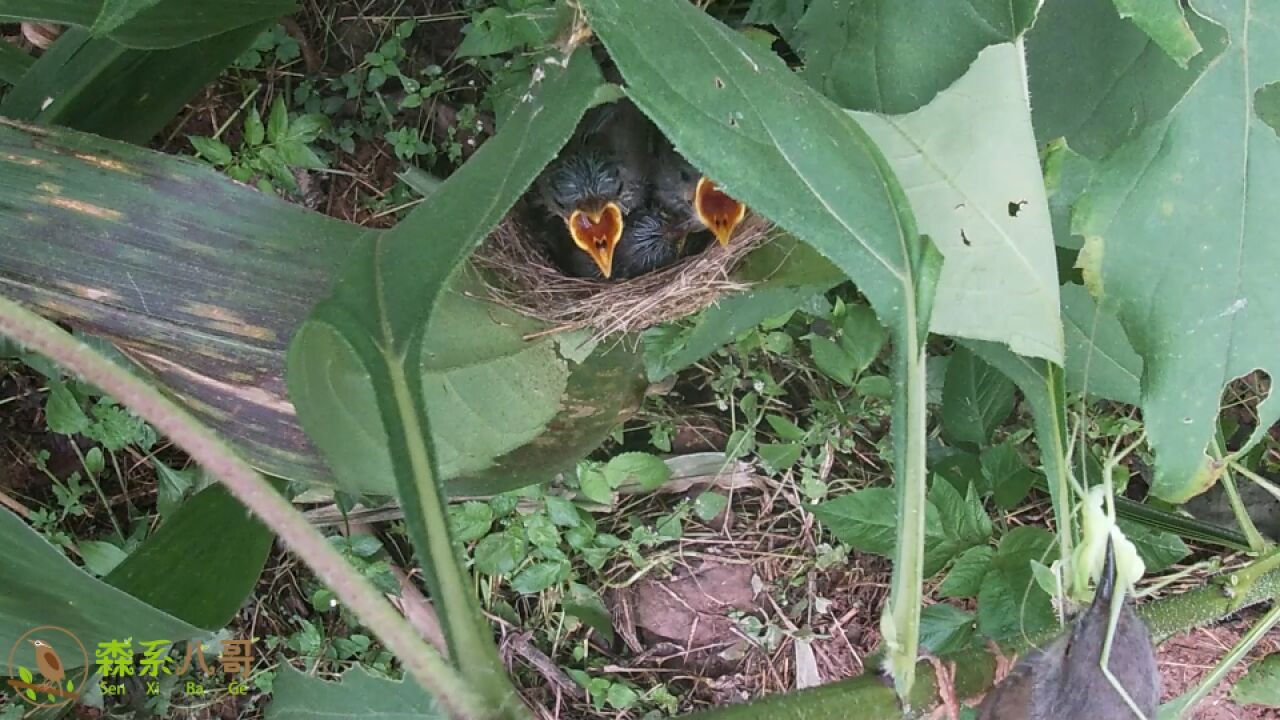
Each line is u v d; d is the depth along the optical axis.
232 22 0.36
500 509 0.46
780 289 0.40
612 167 0.44
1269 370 0.31
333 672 0.46
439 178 0.46
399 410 0.21
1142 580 0.44
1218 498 0.44
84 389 0.43
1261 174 0.30
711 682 0.47
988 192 0.31
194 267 0.33
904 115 0.31
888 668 0.23
